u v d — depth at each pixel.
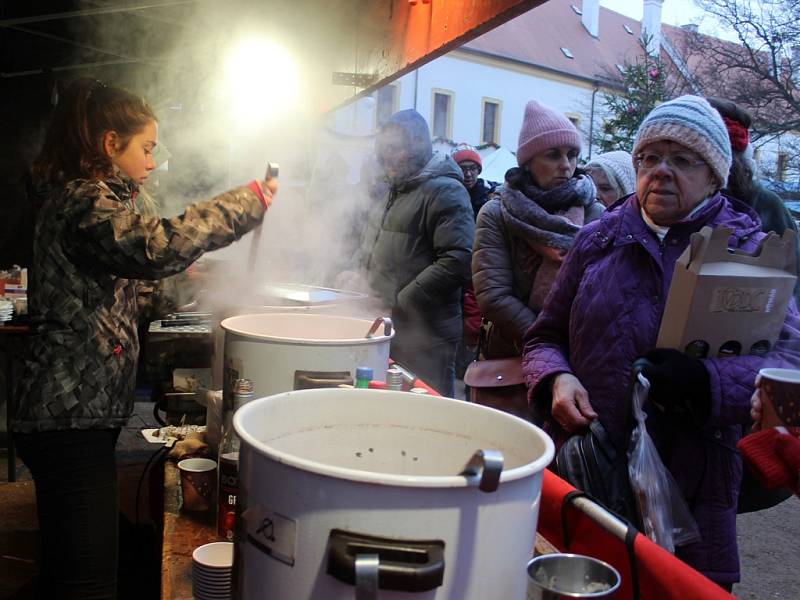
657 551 0.88
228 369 1.40
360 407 0.99
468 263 2.96
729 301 1.33
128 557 2.41
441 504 0.65
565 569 0.75
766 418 1.06
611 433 1.50
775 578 3.01
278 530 0.69
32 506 3.28
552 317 1.75
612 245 1.60
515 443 0.89
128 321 1.68
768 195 2.15
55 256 1.56
